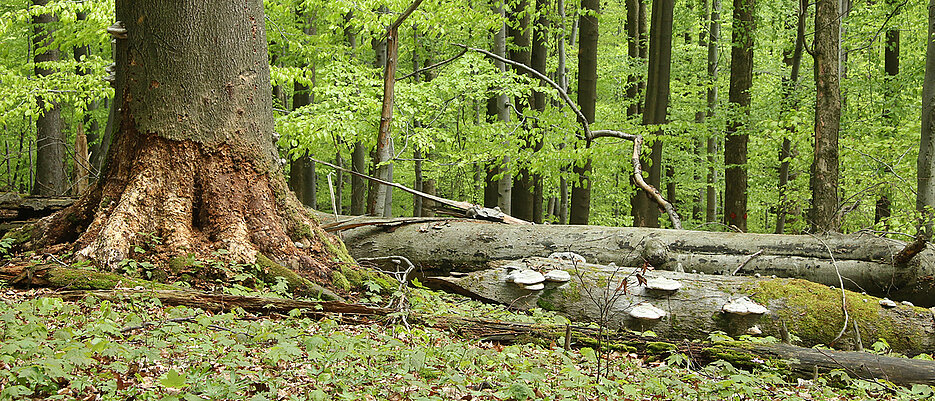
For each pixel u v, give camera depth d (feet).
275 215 23.25
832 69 36.40
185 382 11.92
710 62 64.44
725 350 17.54
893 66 53.83
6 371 11.00
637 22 70.13
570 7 59.06
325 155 57.26
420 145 40.22
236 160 22.95
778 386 16.57
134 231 21.25
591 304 22.29
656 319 21.38
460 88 40.27
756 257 25.55
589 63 46.24
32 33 50.37
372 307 19.38
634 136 36.58
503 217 30.25
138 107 22.54
